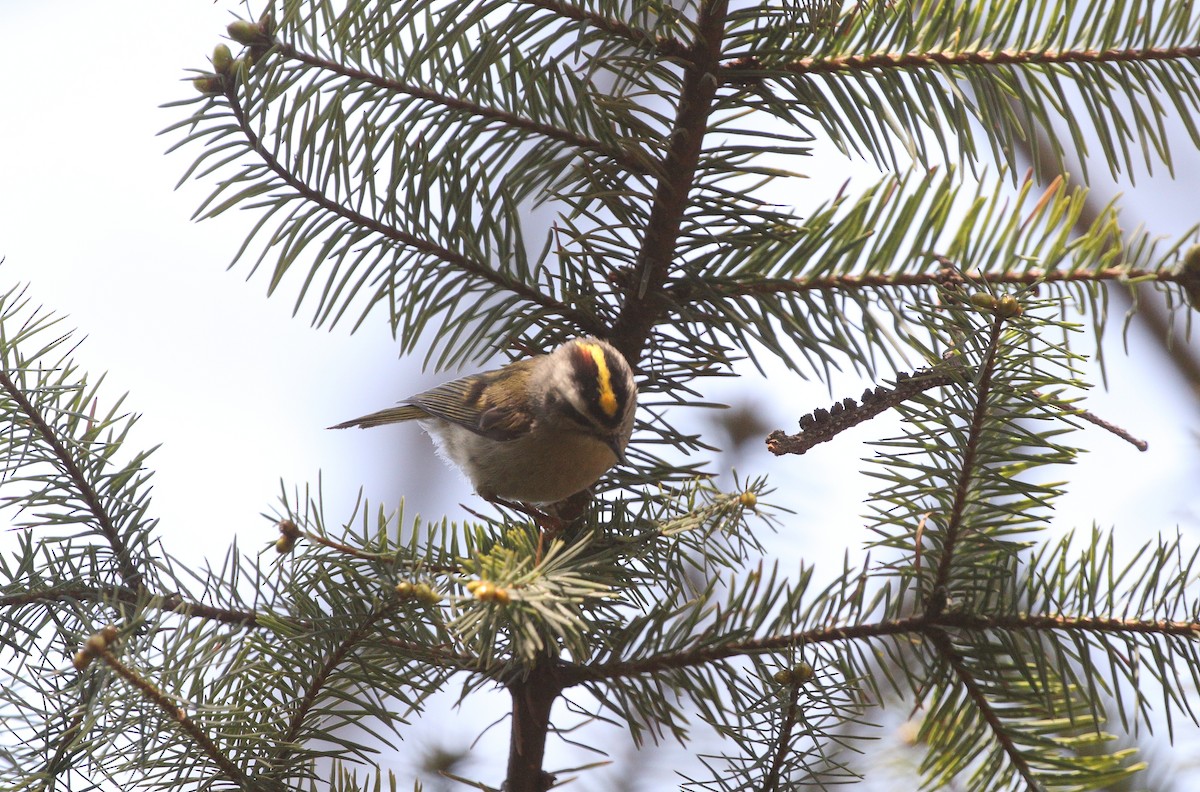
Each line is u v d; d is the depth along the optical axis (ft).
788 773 19.48
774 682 19.17
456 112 21.90
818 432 21.03
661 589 22.31
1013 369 18.62
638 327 24.02
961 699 20.65
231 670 18.53
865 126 21.29
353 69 21.42
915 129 21.47
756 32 20.99
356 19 20.74
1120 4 20.45
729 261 23.12
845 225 22.07
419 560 19.56
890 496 19.74
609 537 22.93
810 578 19.93
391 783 18.97
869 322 22.02
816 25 20.57
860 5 20.61
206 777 18.29
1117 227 21.18
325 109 21.49
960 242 22.07
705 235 22.18
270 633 19.86
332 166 21.93
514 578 17.63
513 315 23.71
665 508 22.94
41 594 19.62
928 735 20.40
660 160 21.71
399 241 22.80
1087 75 21.25
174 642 17.51
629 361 24.41
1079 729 20.70
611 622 21.31
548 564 18.78
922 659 19.76
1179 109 20.99
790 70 21.40
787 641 19.79
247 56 20.16
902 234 21.94
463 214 22.61
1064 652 20.27
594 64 20.45
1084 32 20.83
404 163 22.12
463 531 20.85
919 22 20.97
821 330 22.31
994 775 19.98
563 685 20.49
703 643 19.99
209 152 21.44
